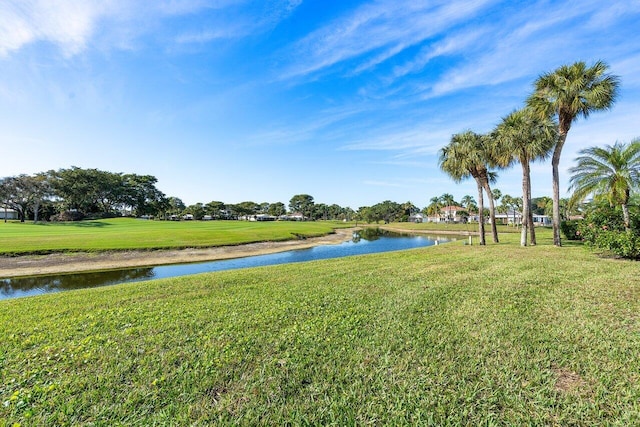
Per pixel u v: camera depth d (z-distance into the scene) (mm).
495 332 4504
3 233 31672
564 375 3344
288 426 2691
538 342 4133
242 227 54281
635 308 5477
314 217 137375
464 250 17906
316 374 3473
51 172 67750
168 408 2947
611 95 15805
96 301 7426
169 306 6637
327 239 42625
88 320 5781
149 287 8984
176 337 4688
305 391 3180
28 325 5551
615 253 13164
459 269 10516
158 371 3637
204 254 24578
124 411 2926
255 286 8625
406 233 61438
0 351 4332
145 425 2725
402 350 4004
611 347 3918
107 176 77500
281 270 11641
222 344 4363
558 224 18250
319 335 4582
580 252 14828
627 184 16609
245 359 3871
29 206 66500
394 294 7086
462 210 103500
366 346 4141
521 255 14164
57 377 3574
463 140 21344
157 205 91562
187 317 5723
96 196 76625
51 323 5641
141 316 5902
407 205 120250
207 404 3004
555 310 5496
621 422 2562
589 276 8523
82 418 2844
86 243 24406
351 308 5977
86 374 3623
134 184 86438
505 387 3121
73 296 8102
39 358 4094
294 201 145500
